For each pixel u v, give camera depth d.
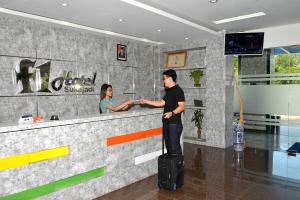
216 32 5.58
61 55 4.73
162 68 7.01
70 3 3.46
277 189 3.45
